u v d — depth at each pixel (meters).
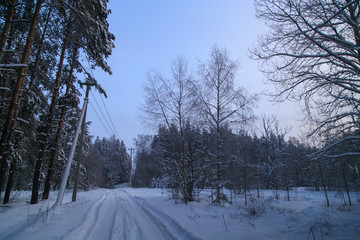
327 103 6.89
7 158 10.09
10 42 11.57
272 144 28.17
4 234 5.73
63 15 11.31
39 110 13.84
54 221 7.20
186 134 13.01
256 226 6.79
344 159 7.62
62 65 12.93
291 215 7.71
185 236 5.91
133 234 6.29
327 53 6.71
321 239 4.84
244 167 16.19
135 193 22.08
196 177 12.70
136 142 46.50
